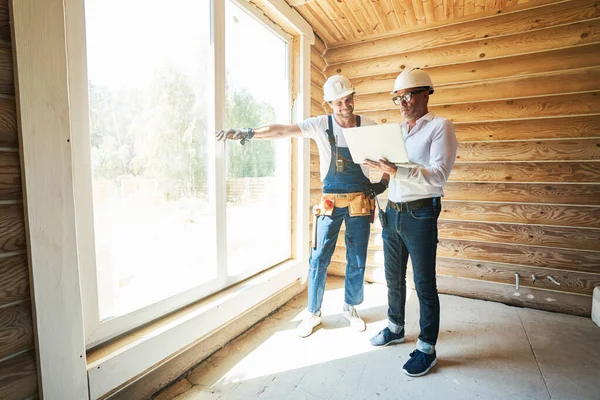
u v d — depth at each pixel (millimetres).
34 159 1178
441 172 1791
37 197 1190
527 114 2875
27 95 1150
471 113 3072
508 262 3027
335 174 2396
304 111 3166
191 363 2025
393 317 2307
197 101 2043
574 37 2705
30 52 1153
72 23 1371
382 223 2209
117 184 1630
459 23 3096
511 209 2980
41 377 1231
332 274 3867
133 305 1744
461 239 3195
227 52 2316
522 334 2465
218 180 2201
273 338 2426
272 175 2943
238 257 2559
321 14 3041
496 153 2996
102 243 1585
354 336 2451
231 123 2391
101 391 1458
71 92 1380
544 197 2865
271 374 2000
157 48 1778
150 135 1772
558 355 2182
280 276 2842
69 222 1296
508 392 1827
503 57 2943
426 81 1927
